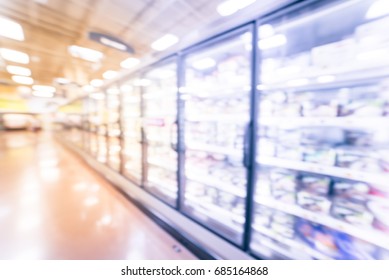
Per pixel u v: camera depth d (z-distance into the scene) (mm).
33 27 2090
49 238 2086
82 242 2031
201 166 2400
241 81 1865
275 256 1575
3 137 11102
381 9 1157
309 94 1496
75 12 1794
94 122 5707
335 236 1397
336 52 1276
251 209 1642
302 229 1555
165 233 2262
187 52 2148
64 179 4242
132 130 3785
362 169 1213
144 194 2896
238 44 1900
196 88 2346
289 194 1571
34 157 6418
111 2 1636
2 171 4629
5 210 2721
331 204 1383
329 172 1260
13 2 1666
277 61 1590
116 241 2068
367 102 1219
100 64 3262
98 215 2639
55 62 3398
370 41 1141
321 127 1451
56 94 9000
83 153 6496
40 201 3049
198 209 2250
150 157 3070
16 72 4387
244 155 1638
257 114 1579
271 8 1402
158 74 3016
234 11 1565
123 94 3854
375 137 1216
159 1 1588
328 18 1396
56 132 12383
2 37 2387
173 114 2568
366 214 1219
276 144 1633
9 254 1829
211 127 2277
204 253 1854
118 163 4305
